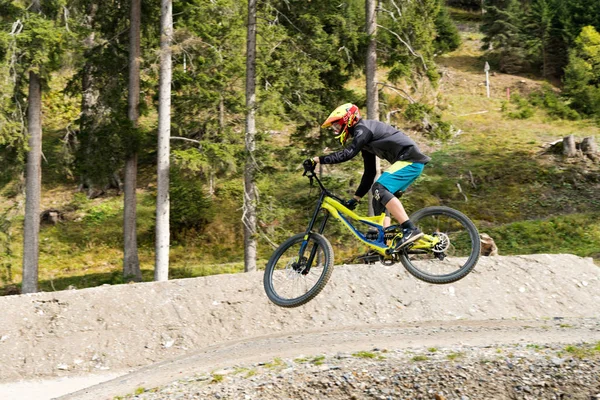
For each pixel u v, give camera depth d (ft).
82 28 69.26
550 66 153.48
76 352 45.32
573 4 152.46
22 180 70.74
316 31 73.36
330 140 75.61
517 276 52.08
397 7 72.02
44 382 42.50
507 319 43.98
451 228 25.27
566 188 101.76
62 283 80.64
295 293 49.90
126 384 31.58
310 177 24.72
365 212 70.03
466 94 143.13
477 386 25.12
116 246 91.40
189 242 91.40
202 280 51.08
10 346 45.42
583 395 24.02
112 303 48.83
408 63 72.69
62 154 76.13
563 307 49.55
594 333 31.76
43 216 96.58
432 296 49.60
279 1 74.84
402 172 23.71
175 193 91.40
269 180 71.51
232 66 72.18
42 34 63.67
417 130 121.70
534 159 110.63
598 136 119.96
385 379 26.09
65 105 123.75
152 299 49.34
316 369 27.37
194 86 73.31
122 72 76.07
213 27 72.64
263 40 72.43
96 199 103.19
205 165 68.23
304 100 73.72
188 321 47.62
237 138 72.18
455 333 35.55
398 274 51.70
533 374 25.39
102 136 71.72
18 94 68.08
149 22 76.69
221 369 30.14
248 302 49.03
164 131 69.31
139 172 110.73
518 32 155.22
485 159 111.75
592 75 140.15
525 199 99.55
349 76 77.97
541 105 137.39
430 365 26.61
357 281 50.67
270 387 26.35
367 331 39.34
